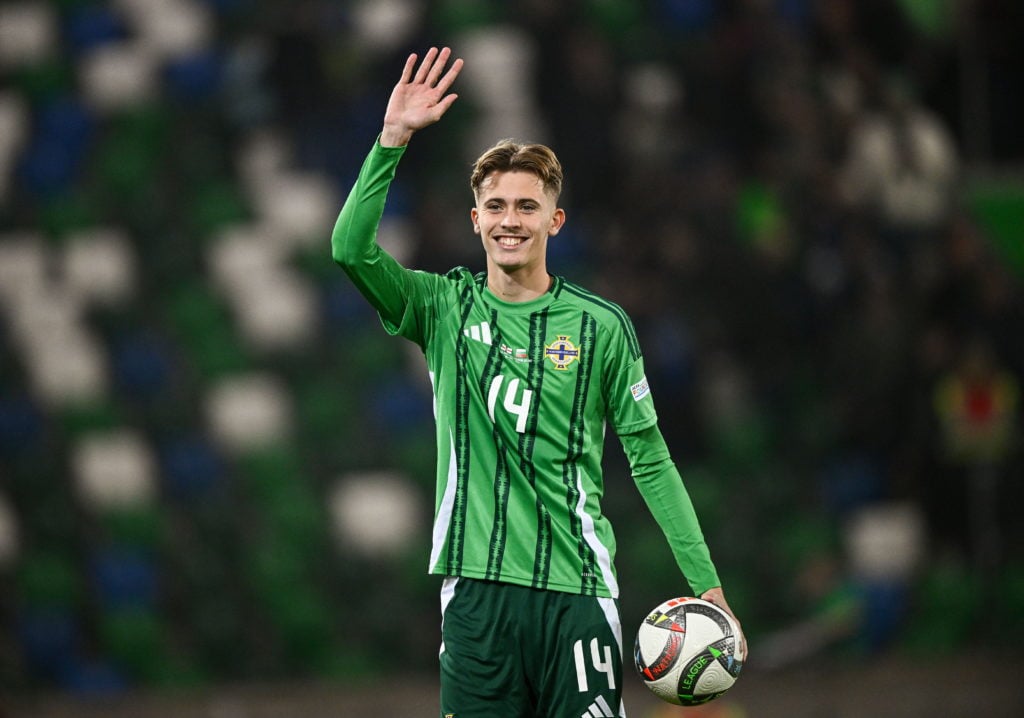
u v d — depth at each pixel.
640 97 47.22
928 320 45.06
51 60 52.56
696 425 42.66
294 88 50.44
